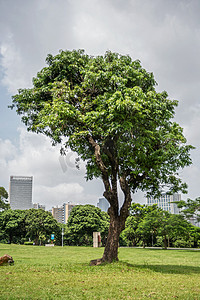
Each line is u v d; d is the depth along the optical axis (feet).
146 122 44.98
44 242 200.13
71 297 24.67
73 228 176.96
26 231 186.29
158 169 50.83
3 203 188.96
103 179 48.08
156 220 135.33
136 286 30.42
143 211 156.46
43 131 51.55
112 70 45.65
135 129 43.68
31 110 51.55
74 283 31.01
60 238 195.83
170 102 51.01
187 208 135.44
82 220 176.96
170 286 30.94
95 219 177.78
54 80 51.11
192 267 53.21
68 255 80.02
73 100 49.01
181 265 57.77
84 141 50.31
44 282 31.07
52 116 43.19
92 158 50.70
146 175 51.93
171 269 47.62
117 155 47.14
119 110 39.42
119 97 40.16
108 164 52.85
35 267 43.45
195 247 165.07
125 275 38.09
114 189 47.83
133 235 172.45
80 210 179.01
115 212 48.16
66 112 42.04
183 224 131.03
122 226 48.21
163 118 47.75
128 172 50.60
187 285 31.83
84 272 39.47
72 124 46.60
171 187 55.67
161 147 48.73
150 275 39.14
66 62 50.03
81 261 60.29
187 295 26.66
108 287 29.43
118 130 41.37
